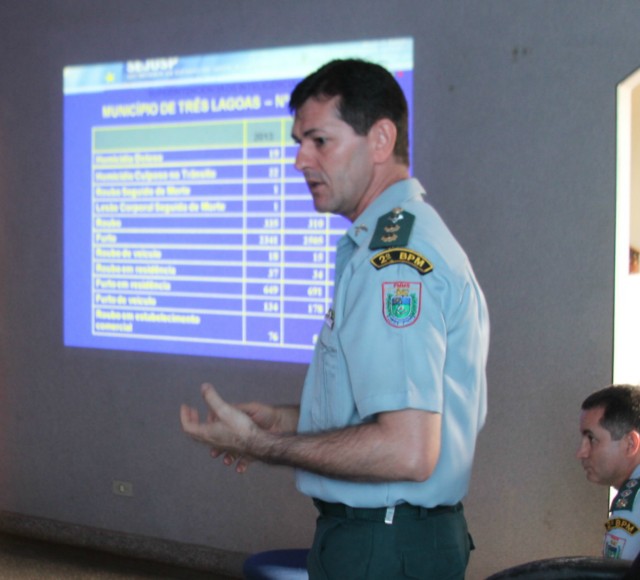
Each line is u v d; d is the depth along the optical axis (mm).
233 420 1217
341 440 1160
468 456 1291
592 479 1911
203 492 3180
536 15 2559
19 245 3447
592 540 2596
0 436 3553
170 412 3203
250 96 2980
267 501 3076
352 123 1264
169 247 3152
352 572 1264
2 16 3406
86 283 3318
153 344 3209
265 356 3012
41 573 3123
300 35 2898
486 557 2730
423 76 2730
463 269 1254
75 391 3381
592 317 2555
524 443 2666
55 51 3312
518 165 2623
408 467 1131
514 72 2604
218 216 3057
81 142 3283
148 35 3139
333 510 1307
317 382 1329
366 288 1200
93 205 3279
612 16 2463
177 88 3100
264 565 2008
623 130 2545
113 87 3213
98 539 3355
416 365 1146
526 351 2650
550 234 2596
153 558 3254
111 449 3330
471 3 2641
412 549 1258
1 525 3559
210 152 3055
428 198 2754
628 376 2820
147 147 3166
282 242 2957
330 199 1319
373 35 2787
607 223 2520
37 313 3434
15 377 3500
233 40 3000
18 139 3416
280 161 2941
